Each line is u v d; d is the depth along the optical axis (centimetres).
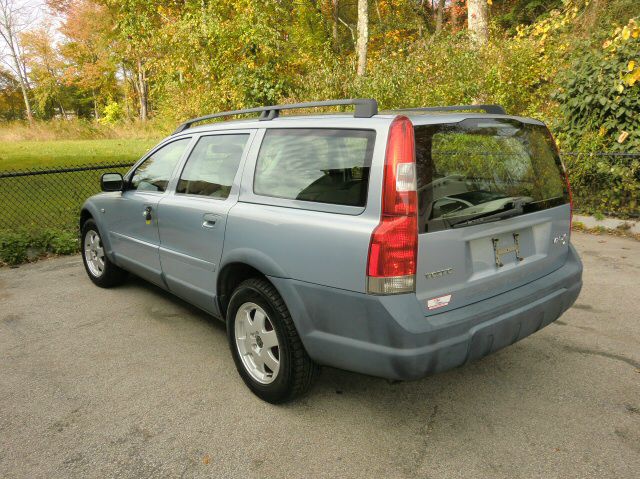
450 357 242
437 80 1014
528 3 2195
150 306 479
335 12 2786
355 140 255
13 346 395
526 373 335
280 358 285
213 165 356
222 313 347
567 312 434
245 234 301
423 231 236
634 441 261
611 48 751
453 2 2756
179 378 340
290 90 1177
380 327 236
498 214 268
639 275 524
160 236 401
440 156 248
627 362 346
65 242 689
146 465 252
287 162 293
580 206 756
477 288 262
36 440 274
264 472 245
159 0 1373
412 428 278
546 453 253
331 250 249
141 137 3025
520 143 296
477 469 243
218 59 1185
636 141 710
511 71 995
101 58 4603
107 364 362
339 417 289
